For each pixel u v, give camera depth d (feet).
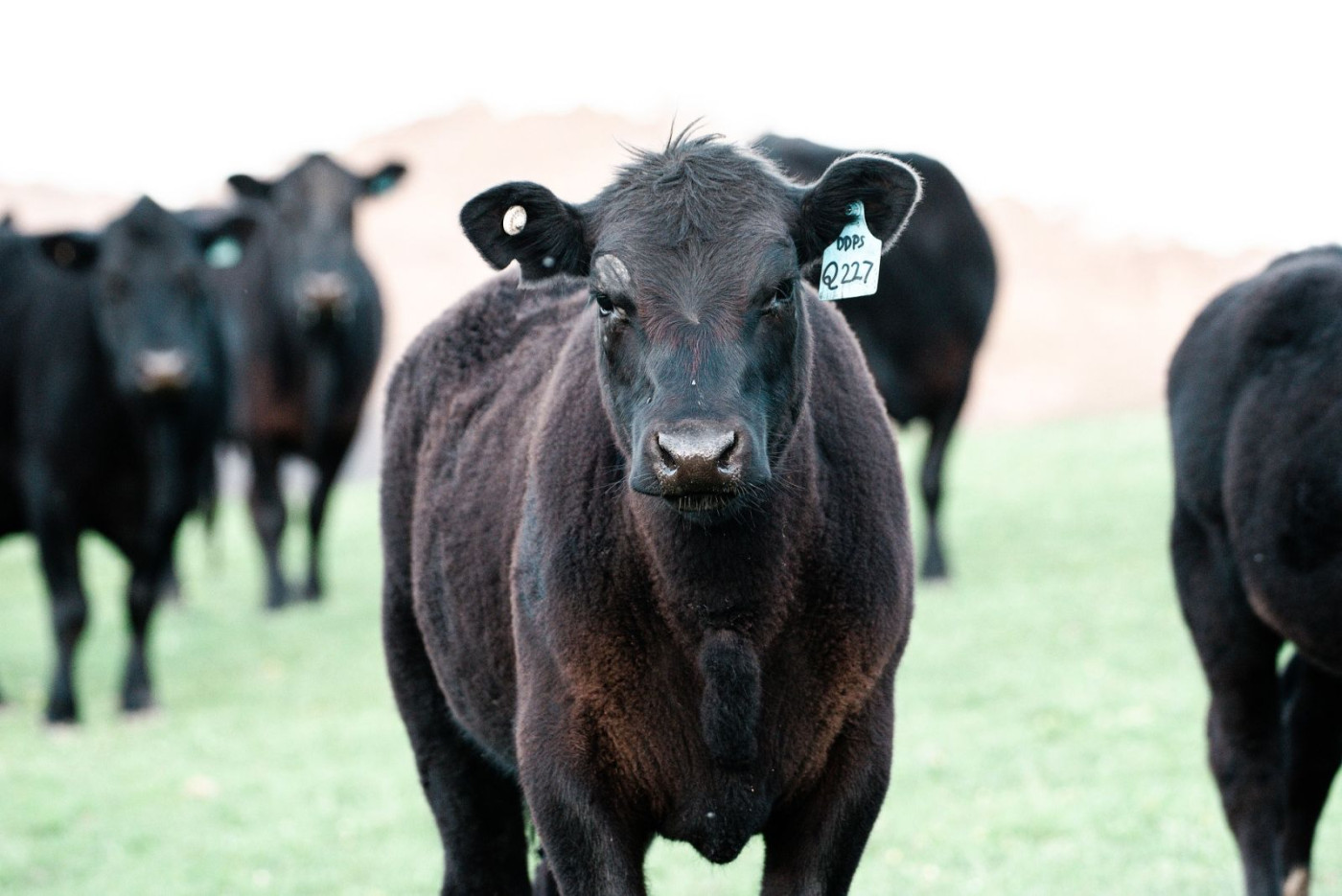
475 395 25.40
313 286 67.31
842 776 20.63
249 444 69.21
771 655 20.06
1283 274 29.45
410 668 26.55
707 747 20.04
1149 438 93.40
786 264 19.90
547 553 20.67
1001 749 40.45
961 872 32.48
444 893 26.03
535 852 25.81
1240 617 29.17
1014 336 170.40
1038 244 208.85
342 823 38.70
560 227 20.94
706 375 19.06
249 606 69.67
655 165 20.76
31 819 39.81
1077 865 31.96
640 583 20.13
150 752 46.83
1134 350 166.71
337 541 85.20
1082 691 45.09
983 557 64.03
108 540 53.21
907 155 50.34
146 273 52.01
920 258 55.72
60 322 52.13
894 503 21.43
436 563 24.57
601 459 20.66
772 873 20.90
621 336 19.95
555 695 20.53
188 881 35.04
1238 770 29.01
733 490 18.47
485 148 219.61
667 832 20.94
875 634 20.43
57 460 51.72
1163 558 61.46
